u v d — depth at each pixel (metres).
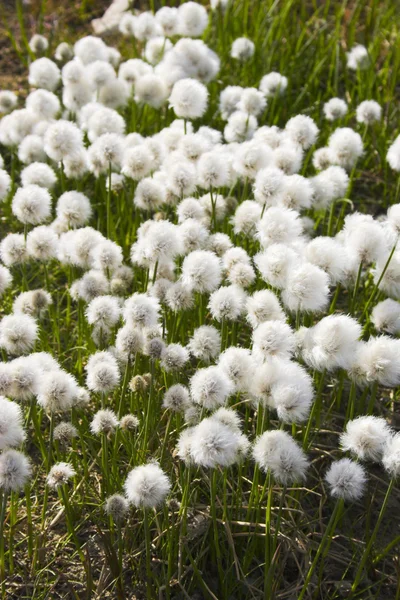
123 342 1.06
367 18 1.87
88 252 1.16
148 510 1.03
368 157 1.56
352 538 1.07
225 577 1.02
